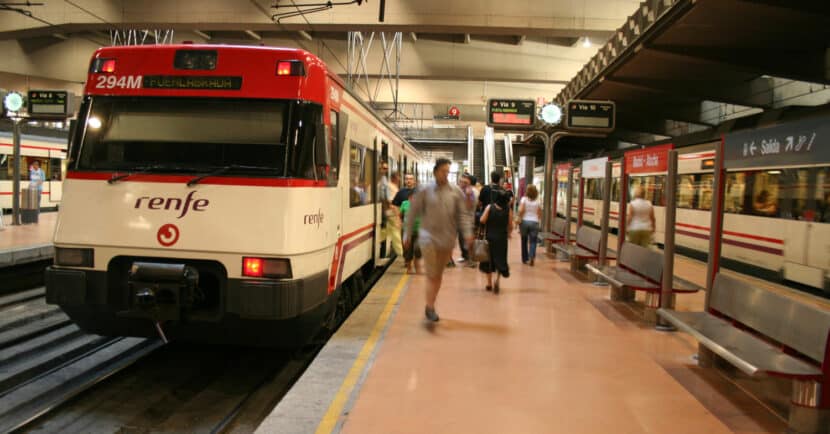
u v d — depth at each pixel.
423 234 6.41
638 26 14.20
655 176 17.58
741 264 12.77
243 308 4.92
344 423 3.84
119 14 24.39
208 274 5.24
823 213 9.95
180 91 5.31
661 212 16.98
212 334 5.30
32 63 32.75
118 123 5.35
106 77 5.43
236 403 5.35
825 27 12.34
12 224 15.27
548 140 13.99
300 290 5.00
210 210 5.04
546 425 3.85
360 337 5.90
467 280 9.47
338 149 6.17
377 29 24.33
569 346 5.69
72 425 4.80
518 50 33.84
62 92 14.63
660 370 4.99
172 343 7.03
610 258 9.16
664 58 15.00
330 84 5.73
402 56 33.94
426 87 43.75
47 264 10.96
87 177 5.25
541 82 35.00
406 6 23.61
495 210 8.34
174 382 5.84
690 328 4.87
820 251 9.98
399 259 12.17
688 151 5.94
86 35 34.00
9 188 20.62
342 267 6.49
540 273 10.31
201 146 5.21
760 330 4.47
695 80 18.08
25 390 5.78
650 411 4.10
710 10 11.60
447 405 4.16
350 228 6.94
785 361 3.97
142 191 5.15
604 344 5.77
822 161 3.82
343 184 6.46
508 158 36.69
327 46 32.22
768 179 11.72
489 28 23.97
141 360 6.37
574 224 25.50
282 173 5.06
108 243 5.13
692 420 3.96
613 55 16.45
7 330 7.61
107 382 5.74
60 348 7.04
